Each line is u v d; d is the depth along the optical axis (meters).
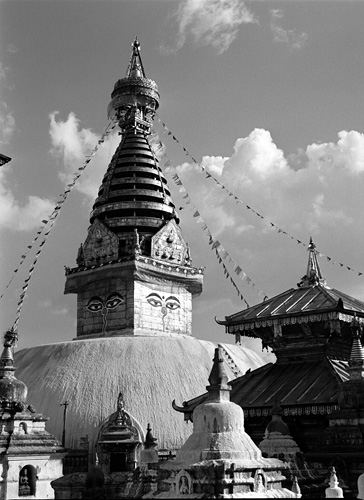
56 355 51.19
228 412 16.80
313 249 31.44
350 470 21.16
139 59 65.69
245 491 15.57
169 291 56.94
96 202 60.69
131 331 53.38
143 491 20.23
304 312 26.81
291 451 21.25
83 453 42.69
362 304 29.11
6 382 32.03
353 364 23.34
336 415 22.58
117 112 65.06
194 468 15.67
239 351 56.56
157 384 46.66
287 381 26.62
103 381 46.91
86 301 57.19
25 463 29.70
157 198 59.50
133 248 54.62
